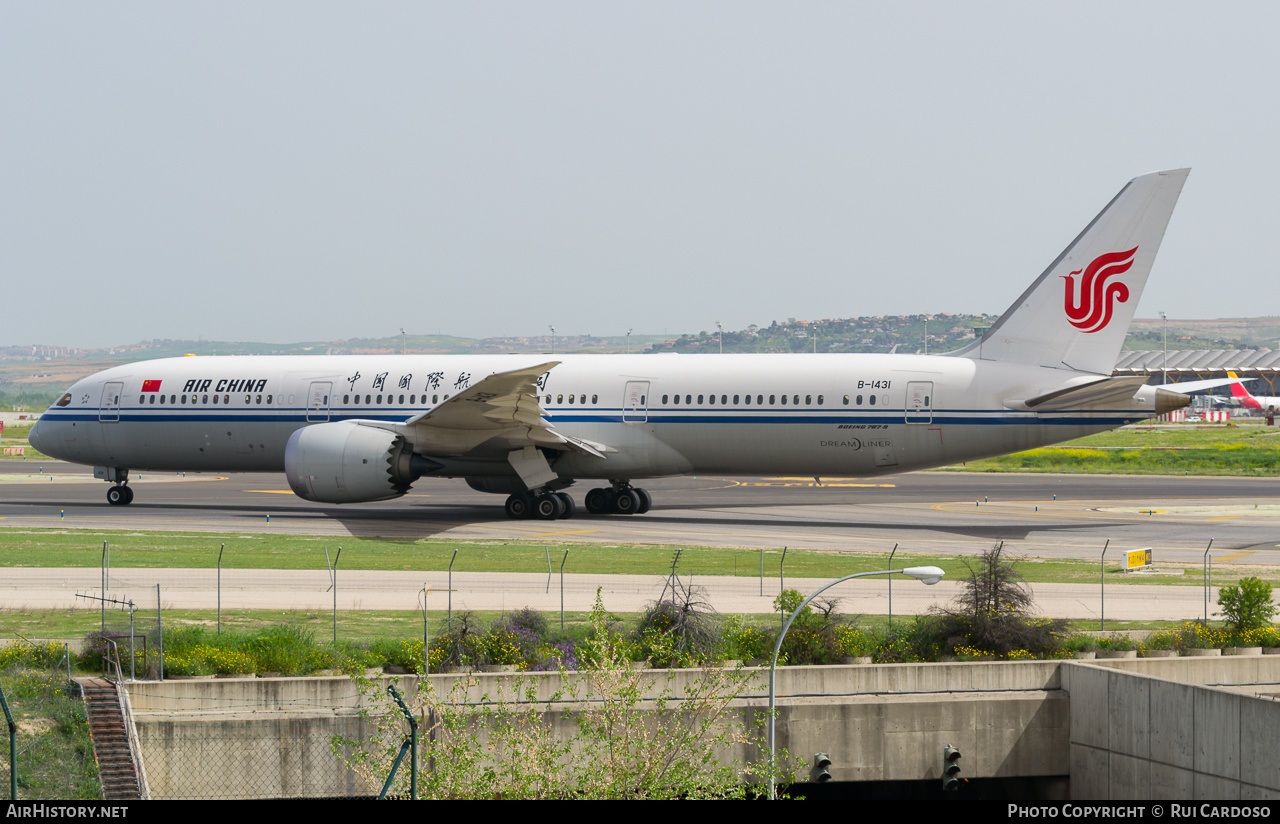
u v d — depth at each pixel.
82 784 87.69
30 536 179.88
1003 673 118.38
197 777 101.88
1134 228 184.75
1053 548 183.38
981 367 191.25
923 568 91.31
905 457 194.00
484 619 125.56
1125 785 112.88
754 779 109.81
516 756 84.88
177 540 176.75
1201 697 105.44
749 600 137.50
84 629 118.75
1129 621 132.88
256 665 109.12
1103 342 187.00
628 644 113.25
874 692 116.19
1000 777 117.94
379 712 100.06
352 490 195.12
